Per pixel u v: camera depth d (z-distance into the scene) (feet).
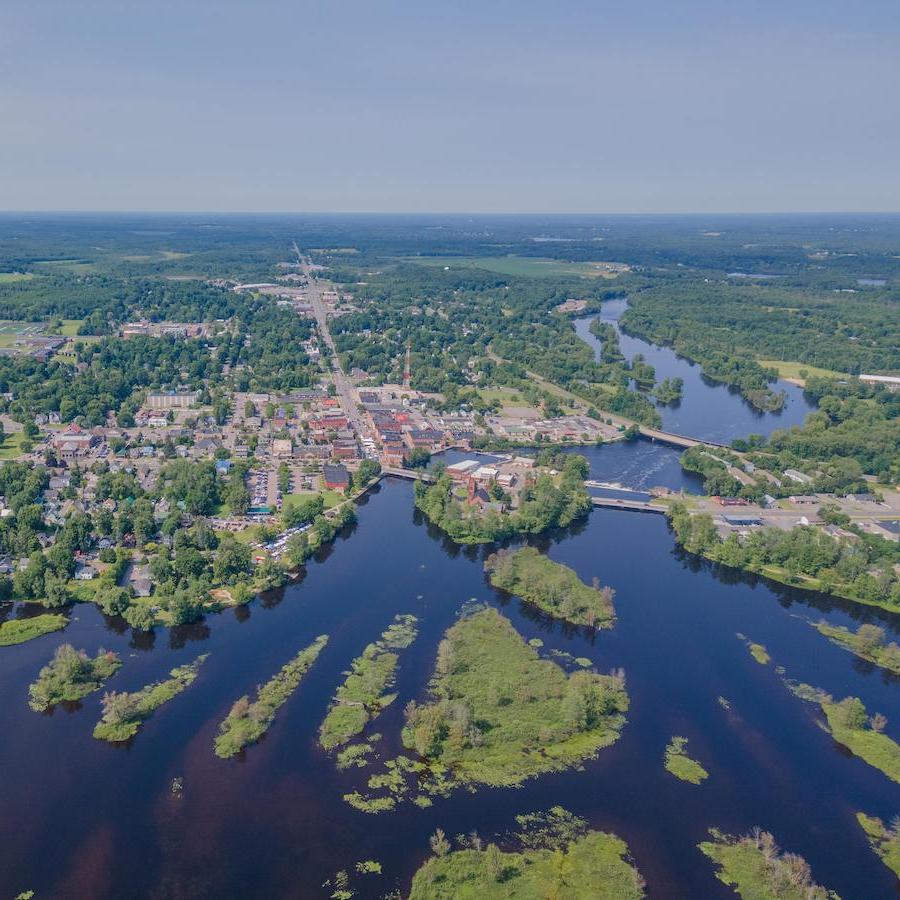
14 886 613.11
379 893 616.39
